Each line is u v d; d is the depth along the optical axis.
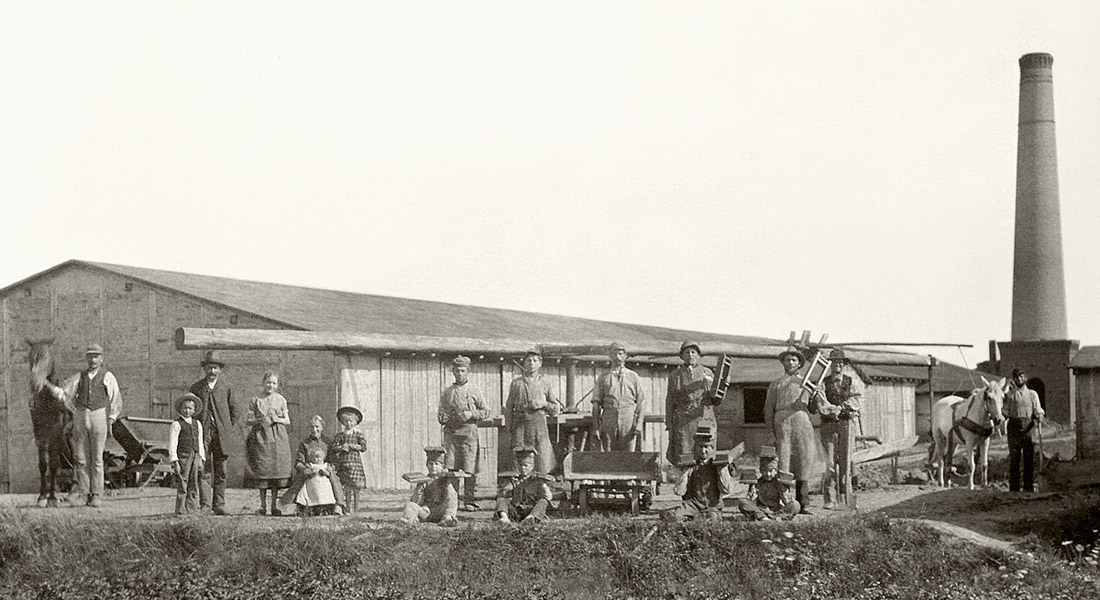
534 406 17.66
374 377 24.08
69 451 19.17
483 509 18.56
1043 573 14.46
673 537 14.89
